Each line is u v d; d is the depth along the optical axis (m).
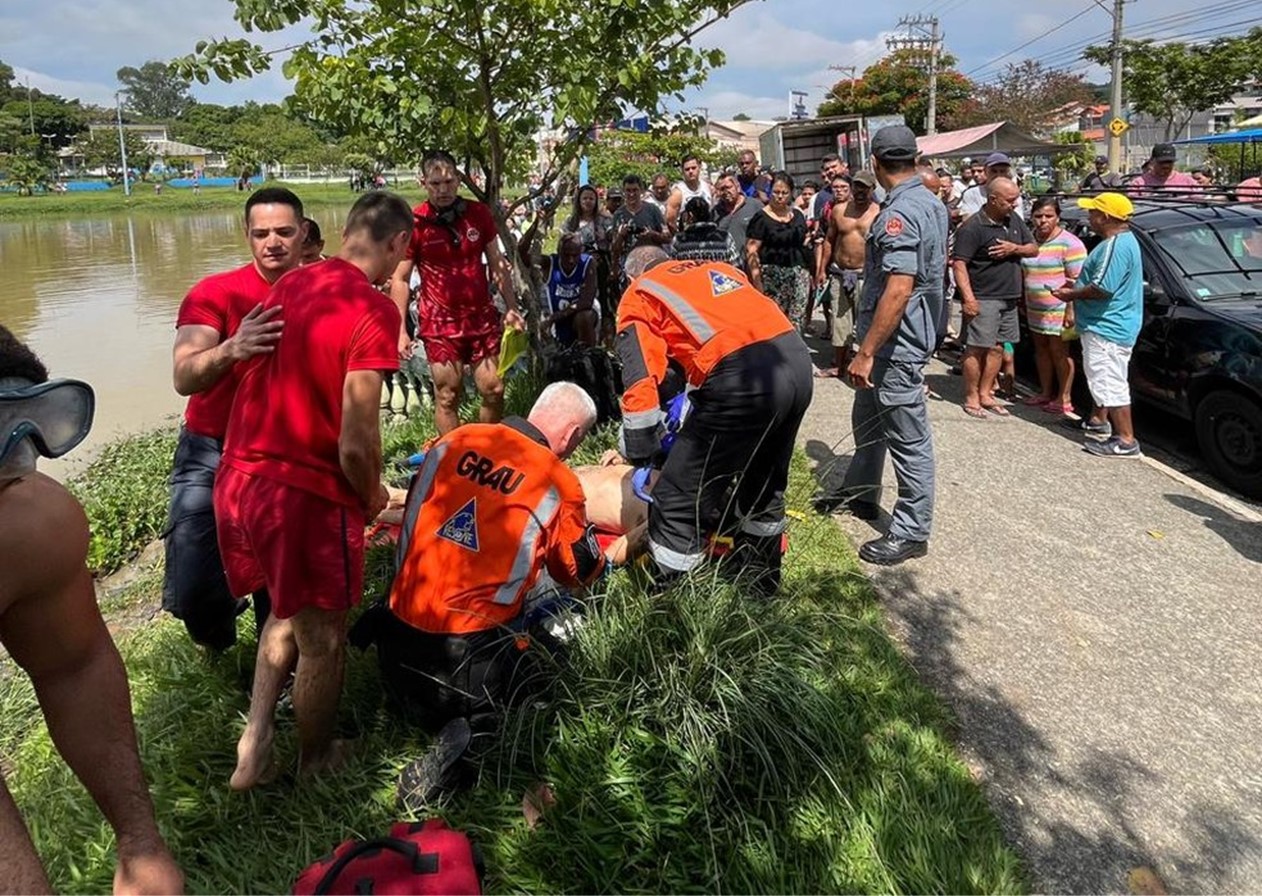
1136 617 4.09
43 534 1.45
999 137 29.27
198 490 3.58
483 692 2.98
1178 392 6.43
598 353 6.36
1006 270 7.03
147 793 1.71
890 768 2.93
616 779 2.76
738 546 3.82
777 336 3.61
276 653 2.95
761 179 12.62
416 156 6.42
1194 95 37.28
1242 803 2.95
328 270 2.88
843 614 3.79
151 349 13.95
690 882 2.54
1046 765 3.11
